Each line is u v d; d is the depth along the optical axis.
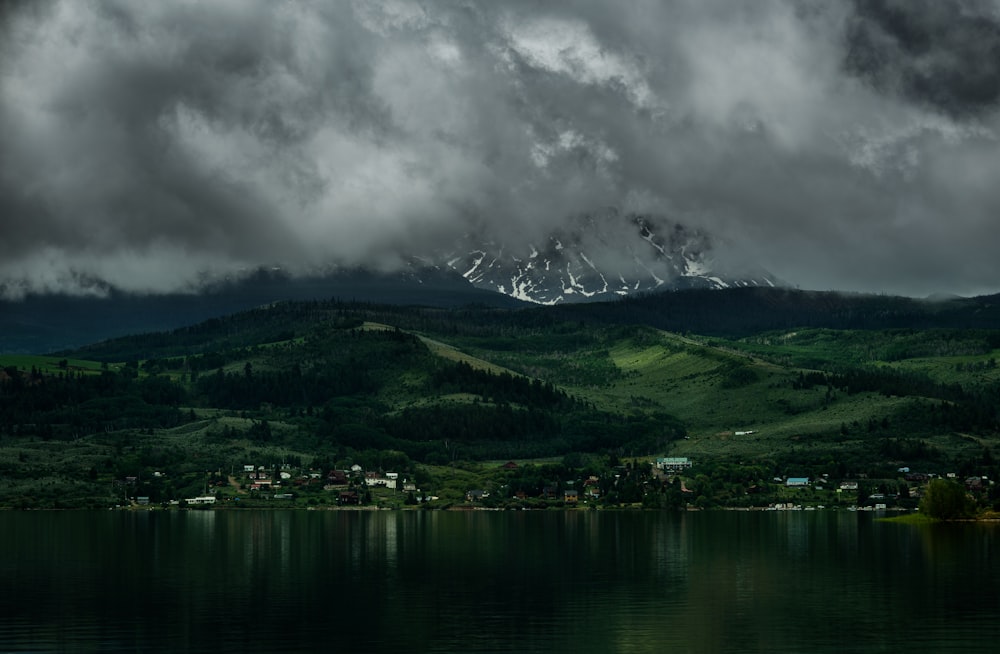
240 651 149.50
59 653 148.62
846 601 188.62
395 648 150.50
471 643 154.00
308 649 150.25
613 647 150.62
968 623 167.12
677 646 151.38
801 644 152.12
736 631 161.62
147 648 151.12
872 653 146.38
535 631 162.25
